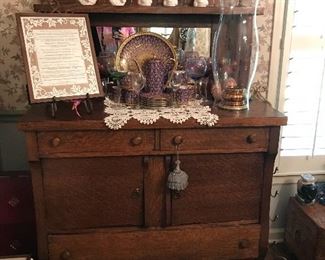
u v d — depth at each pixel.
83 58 1.41
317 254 1.75
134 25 1.69
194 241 1.52
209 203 1.50
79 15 1.42
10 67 1.77
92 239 1.46
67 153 1.35
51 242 1.45
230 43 1.59
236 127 1.39
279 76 1.91
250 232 1.54
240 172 1.48
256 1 1.57
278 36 1.86
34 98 1.30
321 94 1.93
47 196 1.41
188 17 1.70
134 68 1.63
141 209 1.47
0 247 1.64
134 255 1.51
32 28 1.33
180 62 1.68
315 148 2.04
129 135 1.36
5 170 1.89
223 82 1.58
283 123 1.39
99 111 1.41
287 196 2.12
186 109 1.44
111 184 1.43
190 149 1.40
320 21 1.85
